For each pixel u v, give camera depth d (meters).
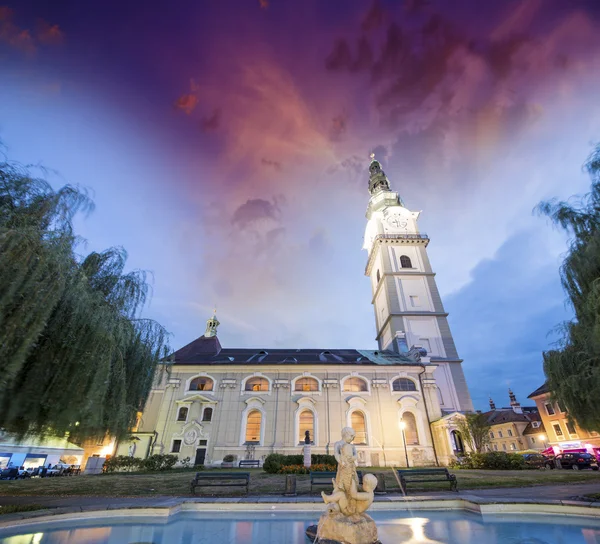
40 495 11.92
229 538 6.65
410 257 44.41
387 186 57.50
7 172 9.08
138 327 12.46
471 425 26.77
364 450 28.08
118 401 10.62
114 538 6.59
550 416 45.47
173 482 15.13
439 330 38.22
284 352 38.69
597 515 8.16
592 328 9.66
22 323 7.45
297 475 17.59
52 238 8.62
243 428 29.06
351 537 5.75
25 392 8.52
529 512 8.73
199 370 32.19
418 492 12.31
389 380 31.59
